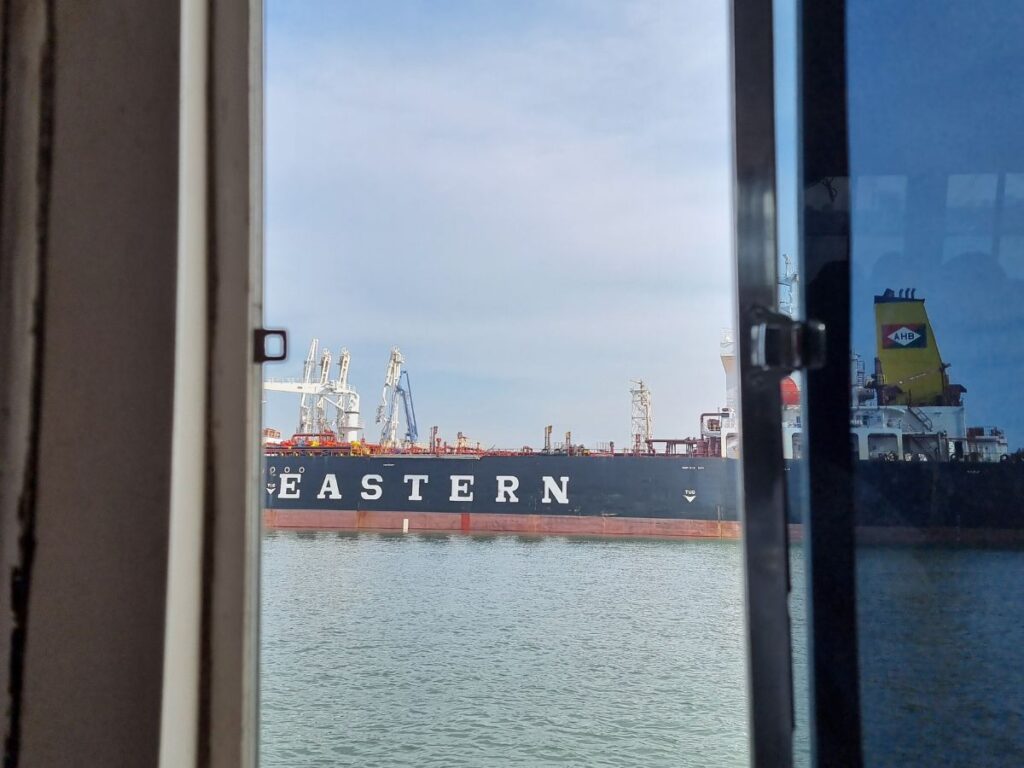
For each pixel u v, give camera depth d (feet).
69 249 2.57
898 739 3.02
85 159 2.58
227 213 2.81
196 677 2.71
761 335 3.05
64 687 2.46
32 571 2.48
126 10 2.60
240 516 2.78
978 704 3.00
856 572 3.06
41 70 2.59
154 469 2.52
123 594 2.49
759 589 3.05
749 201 3.09
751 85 3.10
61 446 2.52
